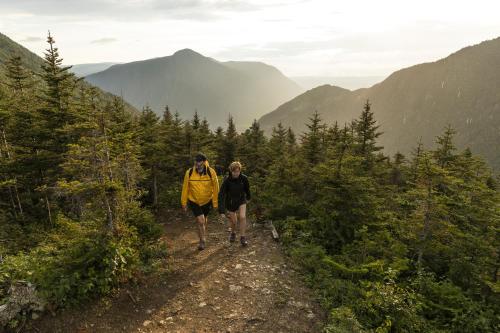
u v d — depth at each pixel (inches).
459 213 481.4
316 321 233.9
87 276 242.7
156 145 681.0
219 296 259.1
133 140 658.8
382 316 244.8
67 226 256.4
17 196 626.5
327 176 410.6
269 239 380.8
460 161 848.3
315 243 365.7
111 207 277.6
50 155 570.9
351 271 288.5
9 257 261.0
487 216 491.8
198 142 779.4
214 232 414.3
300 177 504.1
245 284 277.0
